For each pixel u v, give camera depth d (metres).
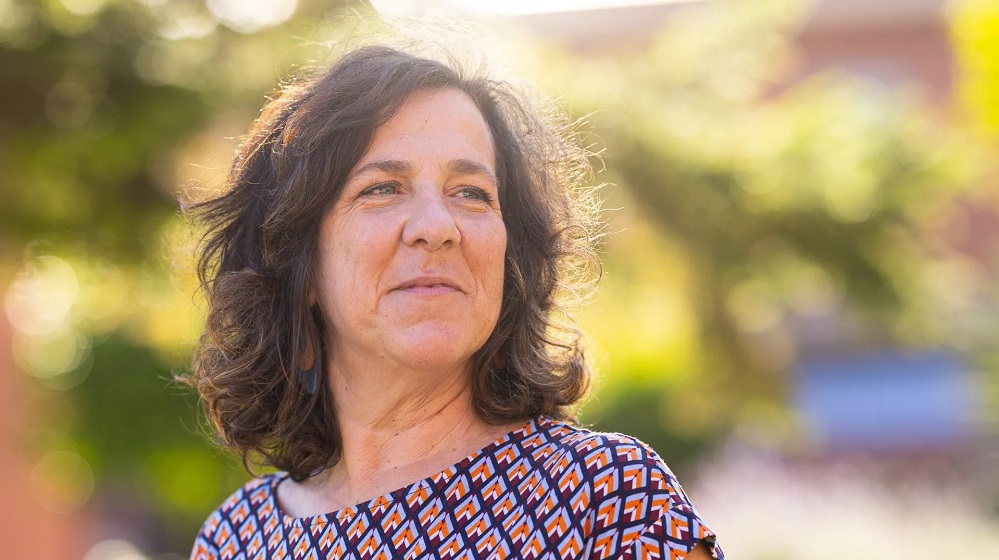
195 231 2.07
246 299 1.94
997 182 7.70
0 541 7.40
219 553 2.07
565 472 1.66
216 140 5.20
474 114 1.86
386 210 1.79
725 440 10.77
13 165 5.12
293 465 2.05
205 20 5.03
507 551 1.65
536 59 5.20
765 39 6.43
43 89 5.00
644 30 12.54
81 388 7.63
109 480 8.74
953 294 6.93
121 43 4.91
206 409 2.15
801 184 6.02
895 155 6.15
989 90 7.62
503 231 1.82
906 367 13.63
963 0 8.12
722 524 8.20
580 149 2.22
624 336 7.11
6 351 7.68
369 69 1.84
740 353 6.66
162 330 6.63
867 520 8.02
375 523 1.78
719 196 5.81
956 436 13.14
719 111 6.14
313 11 4.88
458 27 2.17
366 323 1.78
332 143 1.81
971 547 7.34
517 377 1.86
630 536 1.59
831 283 6.34
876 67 15.81
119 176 5.18
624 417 10.68
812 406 13.66
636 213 5.79
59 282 6.62
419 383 1.84
